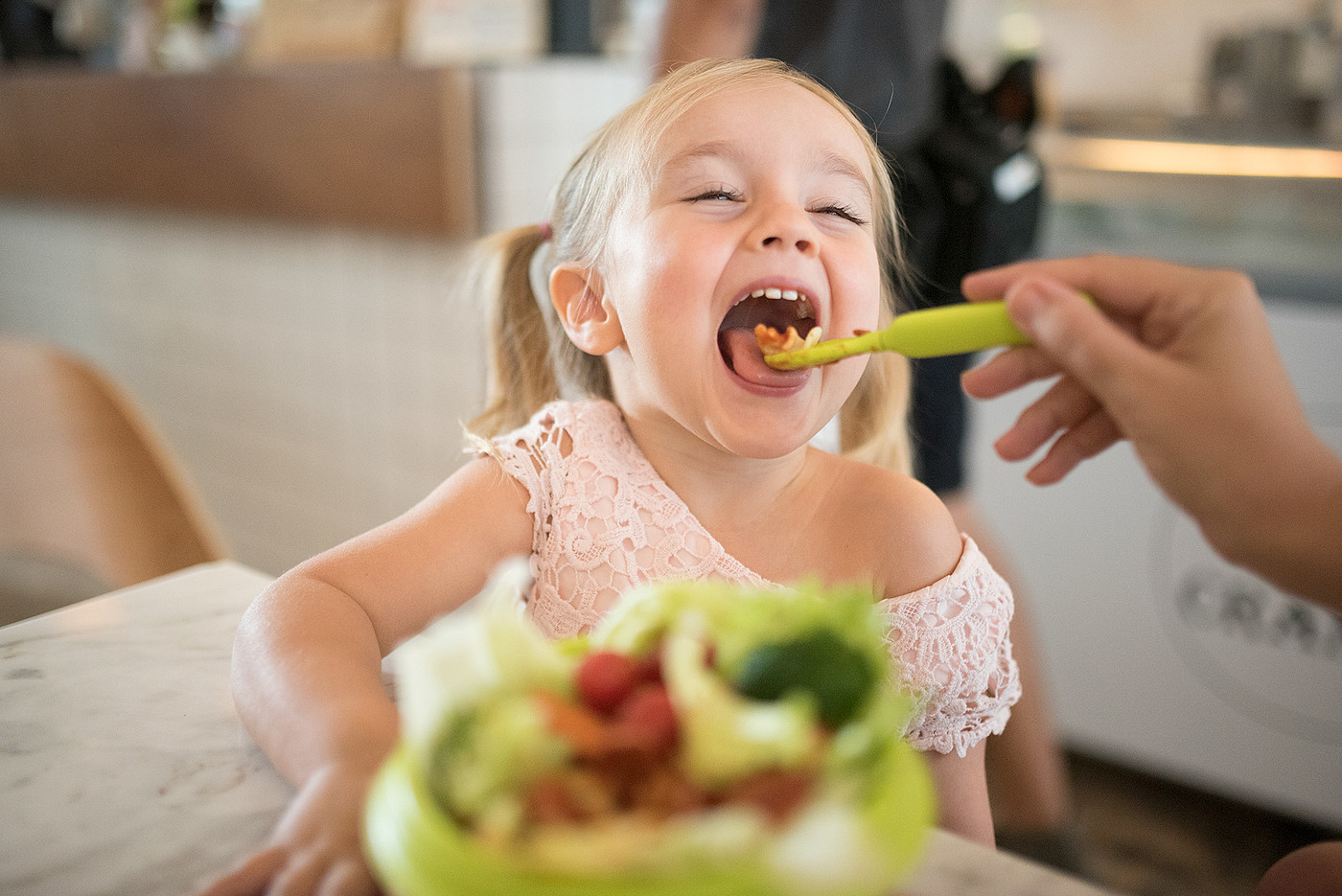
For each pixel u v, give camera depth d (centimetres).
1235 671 178
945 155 145
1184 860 171
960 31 297
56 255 312
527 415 101
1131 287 54
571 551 85
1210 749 184
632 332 79
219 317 272
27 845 54
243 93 230
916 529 83
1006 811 153
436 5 215
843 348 64
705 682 37
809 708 37
